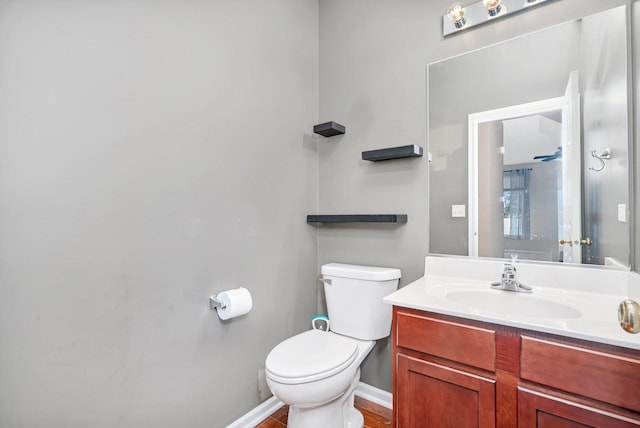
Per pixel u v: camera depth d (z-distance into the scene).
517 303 1.27
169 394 1.30
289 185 1.91
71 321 1.04
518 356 0.97
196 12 1.41
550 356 0.92
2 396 0.91
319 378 1.26
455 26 1.60
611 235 1.22
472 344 1.05
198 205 1.41
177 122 1.33
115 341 1.14
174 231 1.32
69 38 1.03
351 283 1.72
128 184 1.18
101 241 1.10
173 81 1.32
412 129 1.75
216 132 1.49
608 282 1.21
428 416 1.15
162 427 1.28
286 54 1.90
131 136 1.18
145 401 1.22
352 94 1.99
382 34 1.87
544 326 0.92
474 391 1.05
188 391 1.37
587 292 1.25
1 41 0.90
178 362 1.33
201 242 1.43
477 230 1.55
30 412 0.95
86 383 1.07
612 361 0.83
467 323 1.07
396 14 1.82
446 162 1.64
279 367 1.30
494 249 1.51
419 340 1.17
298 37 1.99
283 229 1.87
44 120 0.98
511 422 0.98
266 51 1.76
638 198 1.13
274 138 1.81
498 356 1.01
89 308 1.08
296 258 1.96
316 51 2.14
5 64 0.91
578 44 1.31
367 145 1.92
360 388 1.89
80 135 1.05
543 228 1.39
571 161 1.32
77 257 1.05
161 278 1.28
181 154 1.35
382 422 1.66
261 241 1.73
